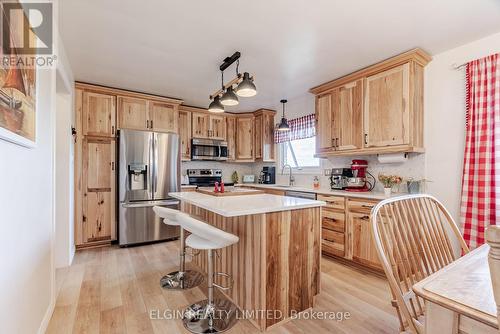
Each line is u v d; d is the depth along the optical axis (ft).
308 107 13.56
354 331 5.54
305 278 6.40
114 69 9.86
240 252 6.47
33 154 4.85
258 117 16.31
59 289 7.30
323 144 11.32
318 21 6.66
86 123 11.24
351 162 11.24
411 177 9.15
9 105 3.51
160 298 6.88
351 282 7.98
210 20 6.63
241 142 16.70
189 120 15.24
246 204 6.21
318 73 10.16
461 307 2.05
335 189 11.28
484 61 7.32
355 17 6.47
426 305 2.34
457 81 8.07
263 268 5.63
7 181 3.66
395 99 8.60
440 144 8.43
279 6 6.03
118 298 6.84
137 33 7.28
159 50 8.31
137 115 12.58
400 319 3.20
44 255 5.53
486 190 7.16
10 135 3.51
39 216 5.20
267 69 9.79
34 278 4.85
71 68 9.71
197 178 16.07
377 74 9.17
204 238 6.00
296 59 8.89
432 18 6.51
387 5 5.98
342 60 8.98
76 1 5.86
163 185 12.53
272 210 5.73
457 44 7.88
